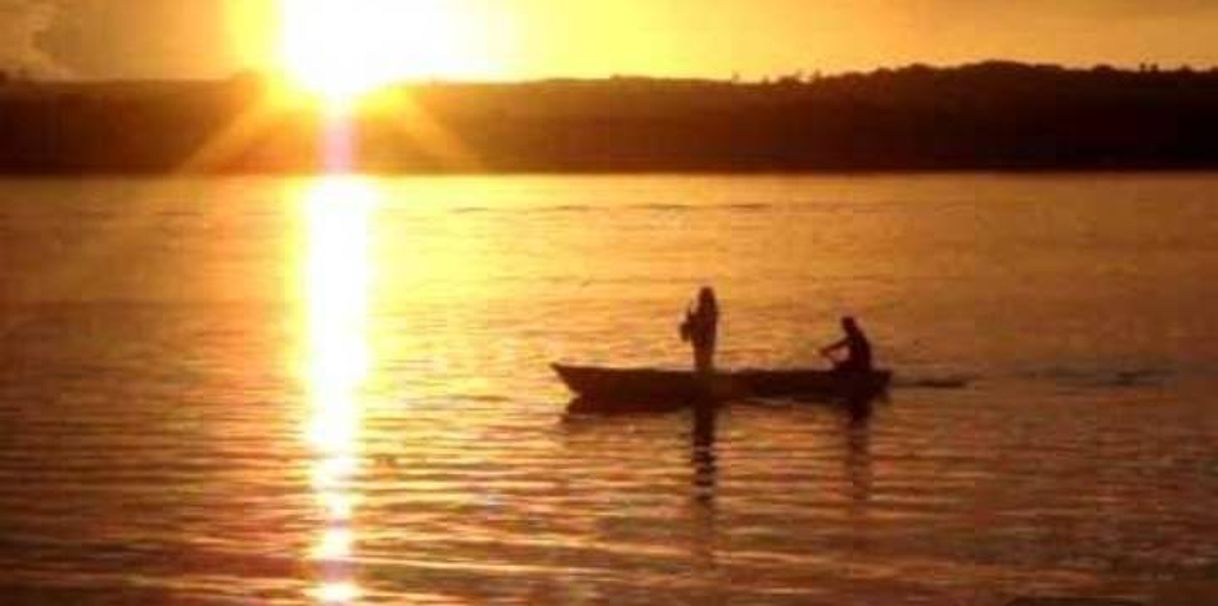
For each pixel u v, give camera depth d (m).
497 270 98.06
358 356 57.09
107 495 33.78
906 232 130.75
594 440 39.75
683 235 129.62
